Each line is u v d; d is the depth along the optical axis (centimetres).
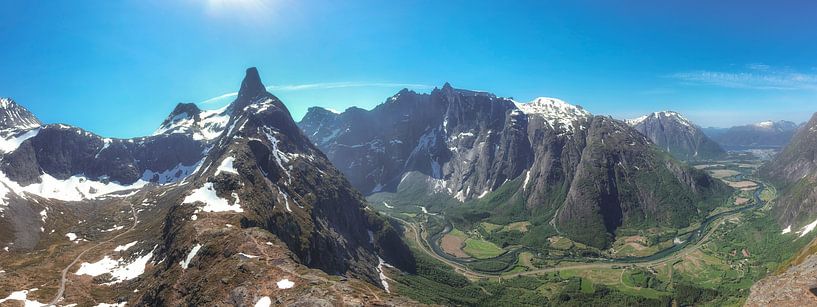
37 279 17738
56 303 15450
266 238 15075
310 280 11731
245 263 12925
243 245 14325
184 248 15575
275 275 12156
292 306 10544
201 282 12788
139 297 14950
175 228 18338
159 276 15188
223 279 12419
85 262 19875
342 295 10769
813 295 9338
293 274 12156
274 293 11288
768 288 10488
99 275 18200
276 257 13400
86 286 17062
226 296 11725
